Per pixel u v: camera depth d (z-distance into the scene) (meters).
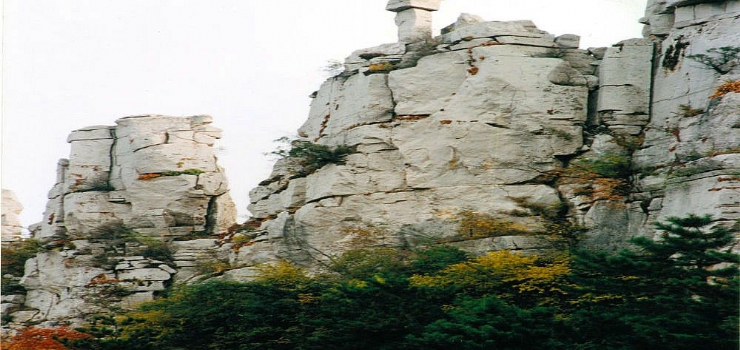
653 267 49.50
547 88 63.81
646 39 63.97
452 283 54.69
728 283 47.88
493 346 48.41
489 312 50.03
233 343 56.94
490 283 54.47
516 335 48.38
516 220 61.88
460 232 61.28
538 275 53.69
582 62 64.75
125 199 77.75
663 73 62.56
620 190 60.97
